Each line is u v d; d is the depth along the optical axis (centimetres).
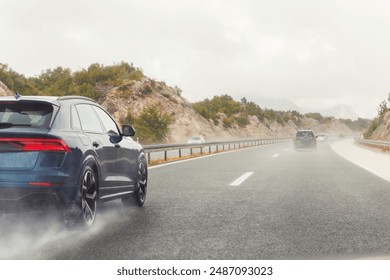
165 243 521
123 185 695
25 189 493
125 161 707
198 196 888
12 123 546
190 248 501
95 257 468
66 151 520
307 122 16112
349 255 478
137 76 5897
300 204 795
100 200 617
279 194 918
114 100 5219
